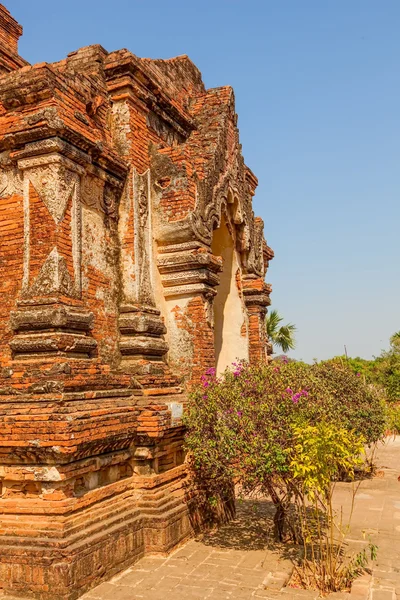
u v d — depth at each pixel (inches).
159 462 334.0
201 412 335.3
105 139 373.1
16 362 291.7
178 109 442.6
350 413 512.4
